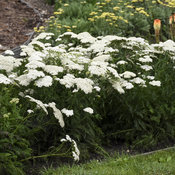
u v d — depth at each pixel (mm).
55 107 4039
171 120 5266
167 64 5535
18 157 4016
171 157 4652
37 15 11609
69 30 8164
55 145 4469
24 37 9672
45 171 4094
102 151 4820
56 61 4859
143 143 5062
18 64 4555
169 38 10570
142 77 5316
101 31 9055
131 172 4031
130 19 9898
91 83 4473
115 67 5562
